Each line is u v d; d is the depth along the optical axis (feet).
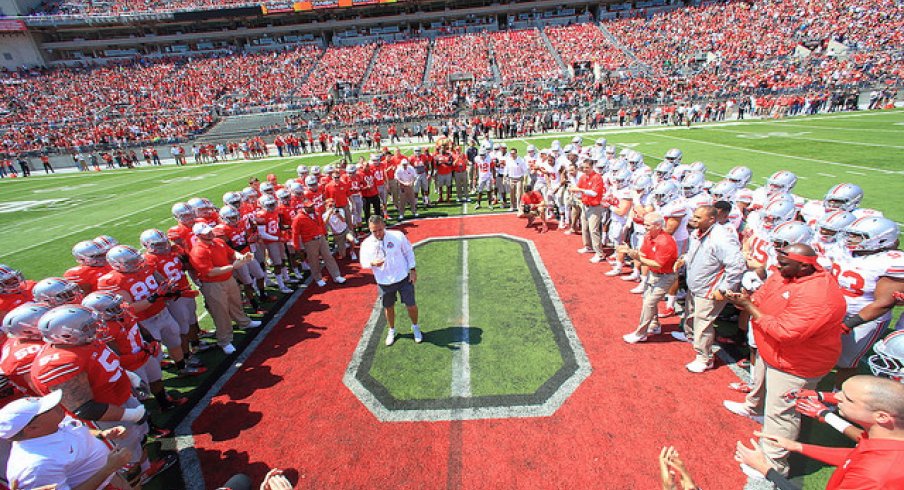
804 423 13.38
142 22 170.09
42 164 107.55
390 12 180.96
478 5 179.42
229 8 165.17
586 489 11.40
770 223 16.10
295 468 12.76
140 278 16.17
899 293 11.39
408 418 14.52
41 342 11.95
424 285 25.04
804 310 9.84
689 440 12.73
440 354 18.06
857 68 103.45
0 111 129.90
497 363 17.15
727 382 15.16
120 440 11.77
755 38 131.64
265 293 24.82
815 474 11.48
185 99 140.87
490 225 35.99
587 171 26.13
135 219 47.62
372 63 156.04
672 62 131.75
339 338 20.04
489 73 140.26
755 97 102.06
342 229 30.40
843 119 81.15
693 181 19.63
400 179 38.29
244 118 132.57
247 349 19.65
